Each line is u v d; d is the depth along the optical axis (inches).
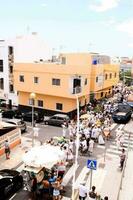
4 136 844.6
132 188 628.7
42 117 1298.0
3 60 1616.6
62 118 1204.5
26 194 591.8
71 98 1342.3
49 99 1427.2
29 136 1034.7
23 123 1092.5
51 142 854.5
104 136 1015.6
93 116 1181.1
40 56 1809.8
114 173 715.4
